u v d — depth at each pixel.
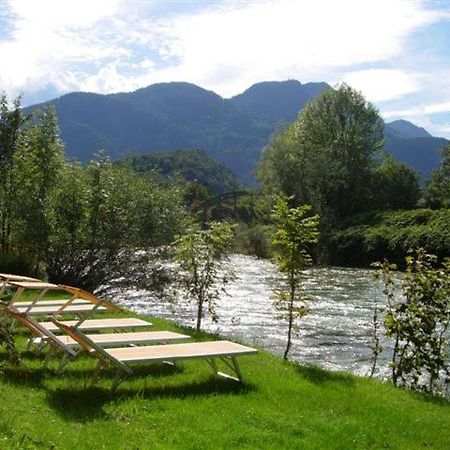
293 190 57.41
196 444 6.42
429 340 11.43
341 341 19.11
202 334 13.70
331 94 71.38
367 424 7.78
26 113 22.53
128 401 7.70
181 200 22.47
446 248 48.22
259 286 33.31
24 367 8.61
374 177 71.38
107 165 21.48
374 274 12.46
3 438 5.88
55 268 20.97
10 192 21.75
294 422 7.49
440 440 7.60
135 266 21.28
